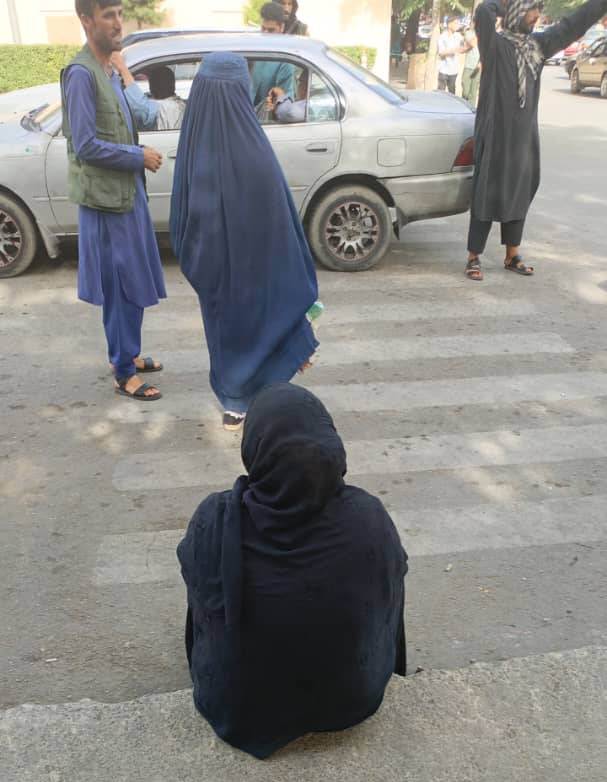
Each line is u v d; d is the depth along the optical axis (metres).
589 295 6.36
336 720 2.11
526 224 8.35
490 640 2.87
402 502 3.69
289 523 1.82
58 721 2.31
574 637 2.88
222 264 3.83
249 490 1.90
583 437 4.28
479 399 4.70
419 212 6.68
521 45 5.96
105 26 3.99
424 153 6.47
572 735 2.28
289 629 1.87
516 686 2.47
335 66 6.43
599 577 3.20
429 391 4.79
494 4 5.88
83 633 2.89
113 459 4.05
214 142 3.65
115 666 2.74
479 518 3.57
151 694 2.61
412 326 5.75
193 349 5.37
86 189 4.15
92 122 4.04
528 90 6.02
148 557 3.30
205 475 3.91
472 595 3.10
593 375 5.01
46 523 3.53
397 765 2.15
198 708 2.23
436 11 18.64
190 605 2.12
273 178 3.72
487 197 6.30
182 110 6.30
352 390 4.80
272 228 3.77
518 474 3.93
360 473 3.93
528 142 6.20
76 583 3.15
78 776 2.13
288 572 1.83
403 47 27.67
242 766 2.13
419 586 3.14
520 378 4.96
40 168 6.17
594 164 11.45
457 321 5.84
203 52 6.34
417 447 4.17
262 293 3.88
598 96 21.98
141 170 4.20
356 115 6.41
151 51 6.34
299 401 1.86
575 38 5.99
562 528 3.51
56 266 6.95
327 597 1.85
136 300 4.44
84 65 4.01
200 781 2.09
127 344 4.55
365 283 6.62
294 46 6.43
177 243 3.93
